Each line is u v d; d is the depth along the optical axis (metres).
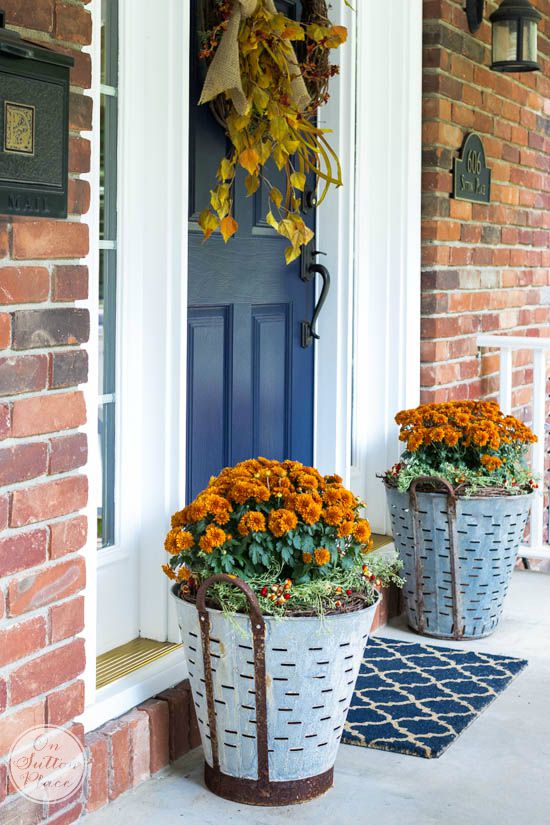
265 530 2.48
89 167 2.32
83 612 2.38
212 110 3.17
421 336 4.32
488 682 3.31
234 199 3.37
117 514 2.96
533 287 5.39
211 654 2.48
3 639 2.16
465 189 4.47
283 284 3.68
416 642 3.71
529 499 3.69
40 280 2.19
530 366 5.44
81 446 2.33
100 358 2.89
